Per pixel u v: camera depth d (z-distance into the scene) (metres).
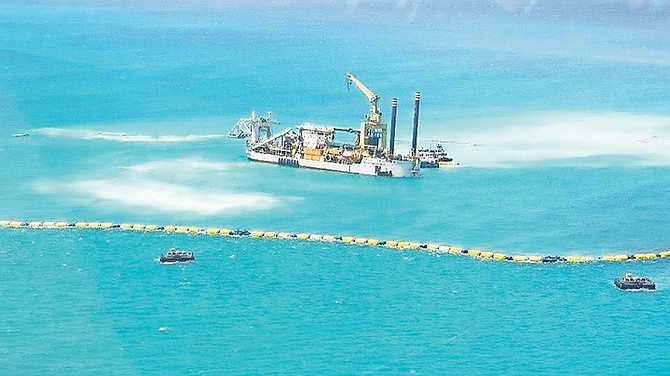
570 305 194.25
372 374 168.50
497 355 175.12
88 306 191.88
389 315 189.62
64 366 169.62
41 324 184.38
